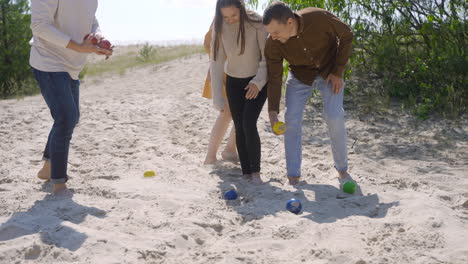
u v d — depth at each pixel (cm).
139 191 420
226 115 524
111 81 1472
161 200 391
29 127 739
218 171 503
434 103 775
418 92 847
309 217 360
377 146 618
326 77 432
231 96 461
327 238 313
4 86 1506
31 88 1488
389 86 859
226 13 432
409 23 852
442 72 814
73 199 399
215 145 534
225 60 477
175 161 544
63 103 394
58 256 286
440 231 312
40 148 607
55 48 395
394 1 858
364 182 444
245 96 457
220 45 466
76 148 602
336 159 455
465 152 582
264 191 424
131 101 961
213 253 296
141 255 288
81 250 293
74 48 381
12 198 403
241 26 434
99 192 421
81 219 351
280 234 323
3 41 1554
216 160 543
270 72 429
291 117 439
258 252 296
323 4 813
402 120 748
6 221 344
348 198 397
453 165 527
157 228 337
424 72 829
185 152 587
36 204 384
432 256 279
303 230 325
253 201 404
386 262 275
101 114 823
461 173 491
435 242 297
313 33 405
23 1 1608
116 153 582
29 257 289
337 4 826
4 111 902
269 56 421
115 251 292
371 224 330
